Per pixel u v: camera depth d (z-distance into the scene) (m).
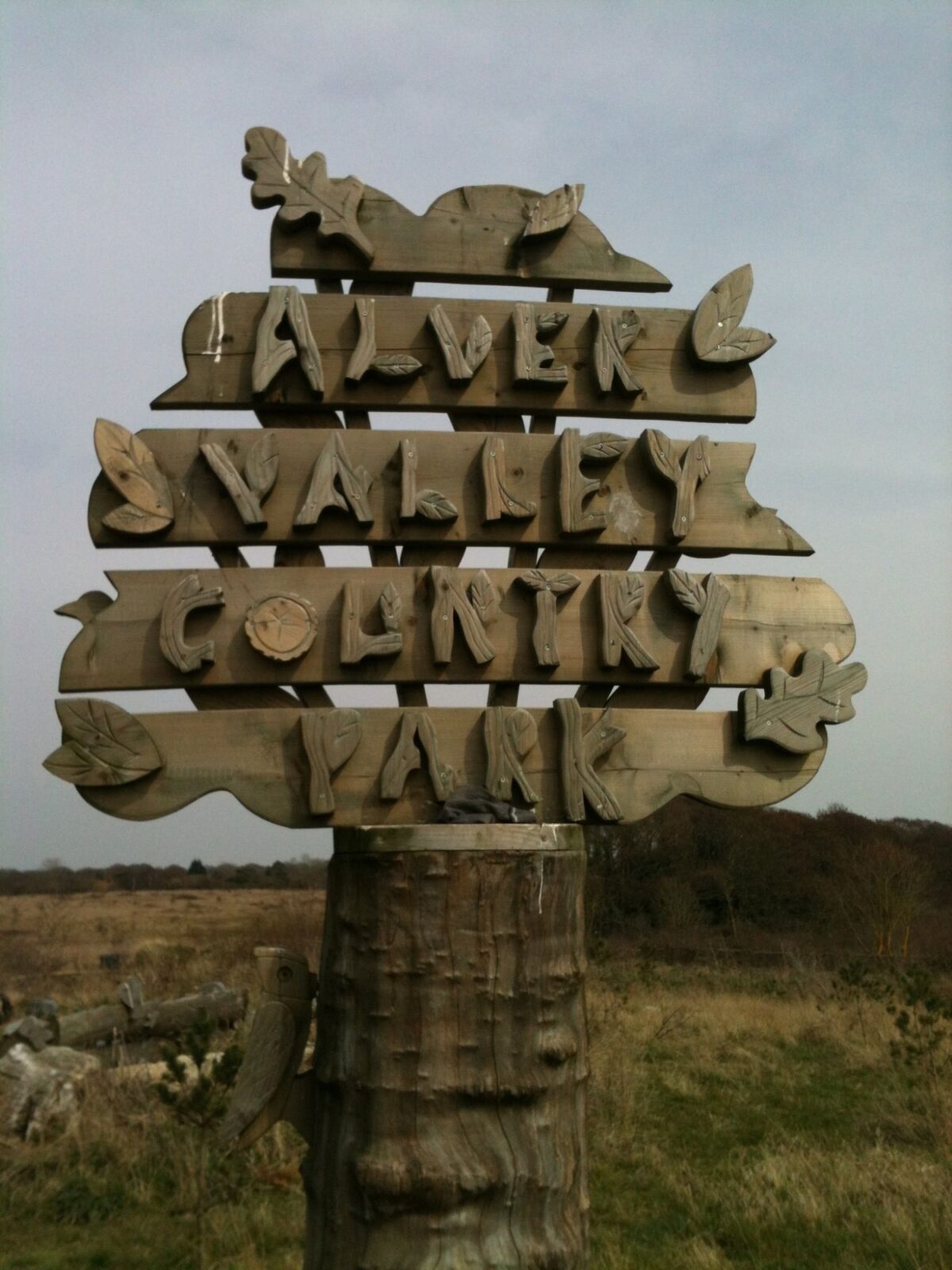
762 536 2.88
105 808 2.53
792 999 11.81
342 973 2.37
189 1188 5.36
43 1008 10.30
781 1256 4.86
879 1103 7.33
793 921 20.39
